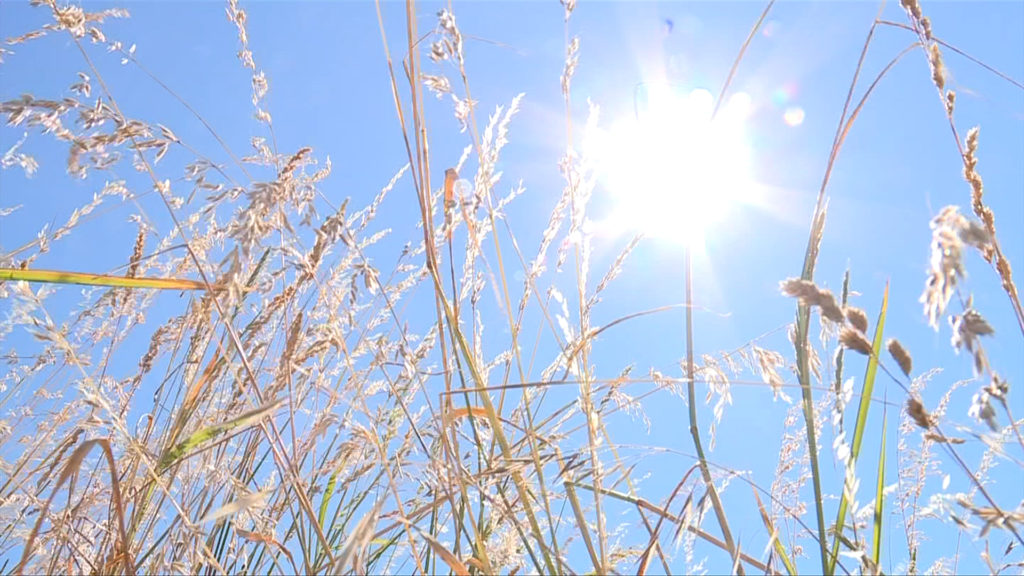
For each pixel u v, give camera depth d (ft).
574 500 1.25
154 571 1.32
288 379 1.37
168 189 1.39
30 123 1.26
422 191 1.31
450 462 1.27
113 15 1.48
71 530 1.41
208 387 1.50
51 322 1.31
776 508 1.38
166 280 1.42
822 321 1.16
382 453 1.29
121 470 1.49
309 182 1.32
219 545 1.51
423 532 1.21
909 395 1.02
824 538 1.16
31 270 1.34
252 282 1.43
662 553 1.24
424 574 1.36
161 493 1.49
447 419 1.29
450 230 1.36
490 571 1.21
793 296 1.00
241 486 1.40
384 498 1.03
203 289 1.46
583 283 1.37
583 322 1.36
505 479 1.49
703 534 1.25
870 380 1.18
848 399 1.07
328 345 1.42
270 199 1.14
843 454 1.04
